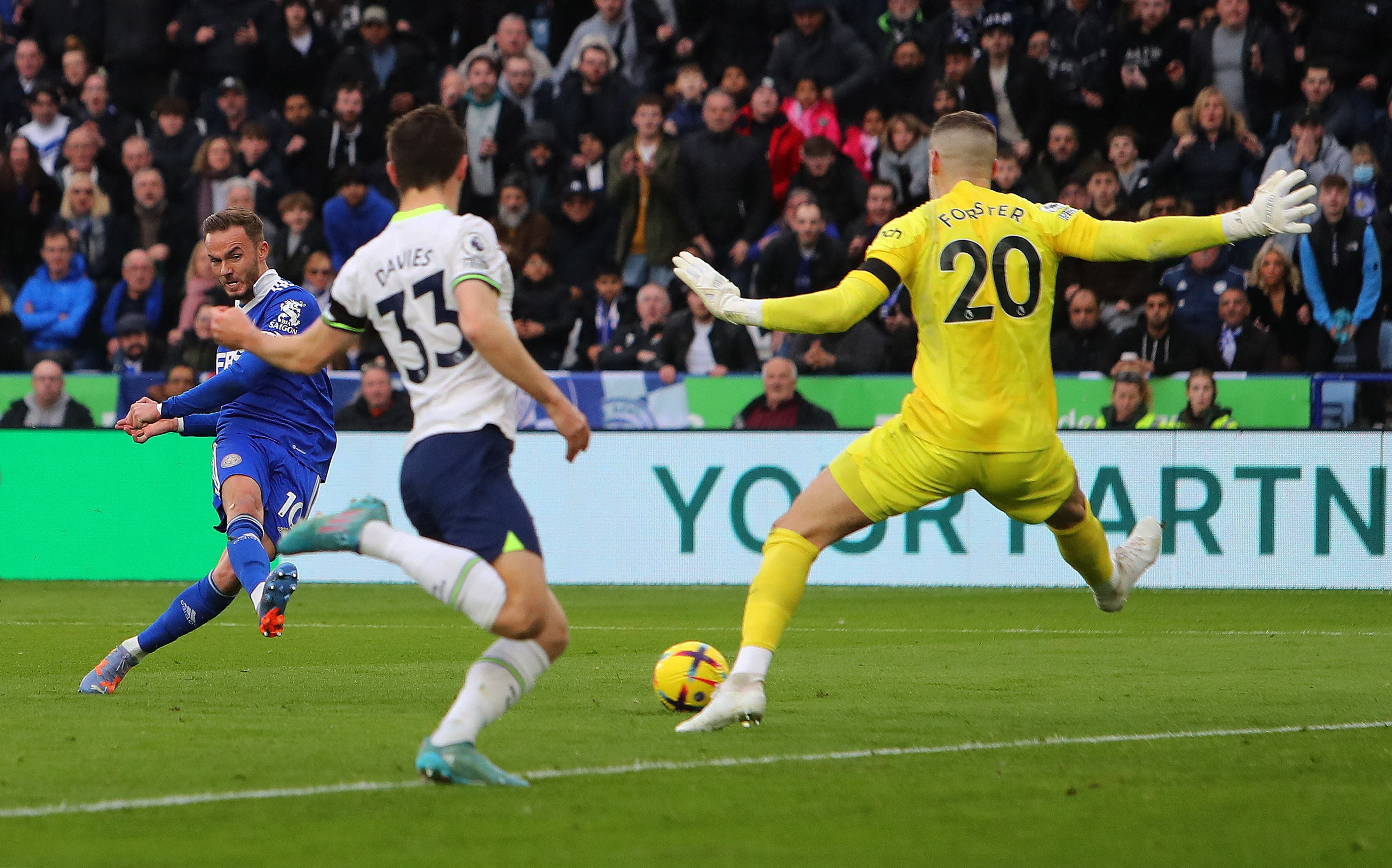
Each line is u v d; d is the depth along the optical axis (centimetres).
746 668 1468
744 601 3100
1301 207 1413
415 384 1195
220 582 1758
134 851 970
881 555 3341
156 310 4000
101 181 4228
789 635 2508
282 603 1523
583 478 3434
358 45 4344
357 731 1473
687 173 3784
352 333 1236
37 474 3600
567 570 3434
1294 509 3206
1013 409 1467
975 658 2161
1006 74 3888
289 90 4488
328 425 1859
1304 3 3956
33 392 3697
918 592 3250
